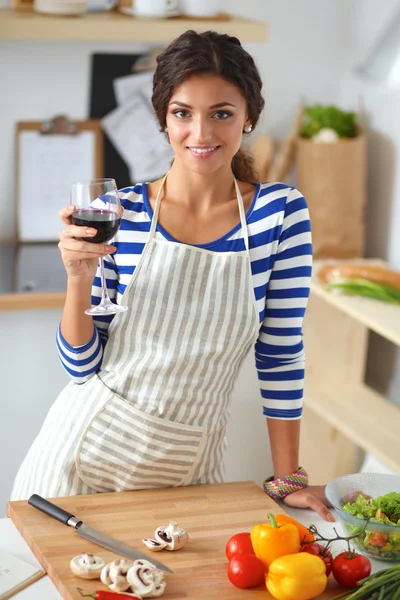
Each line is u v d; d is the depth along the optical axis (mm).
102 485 1824
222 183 1761
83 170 3697
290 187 1817
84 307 1719
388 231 3633
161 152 3754
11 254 3520
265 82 3807
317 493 1814
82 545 1525
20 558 1529
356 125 3609
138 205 1789
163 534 1545
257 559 1445
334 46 3838
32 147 3621
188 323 1762
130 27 3164
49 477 1828
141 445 1783
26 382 3105
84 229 1575
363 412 3244
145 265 1757
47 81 3574
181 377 1773
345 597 1436
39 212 3686
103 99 3660
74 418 1821
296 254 1792
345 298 3068
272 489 1812
